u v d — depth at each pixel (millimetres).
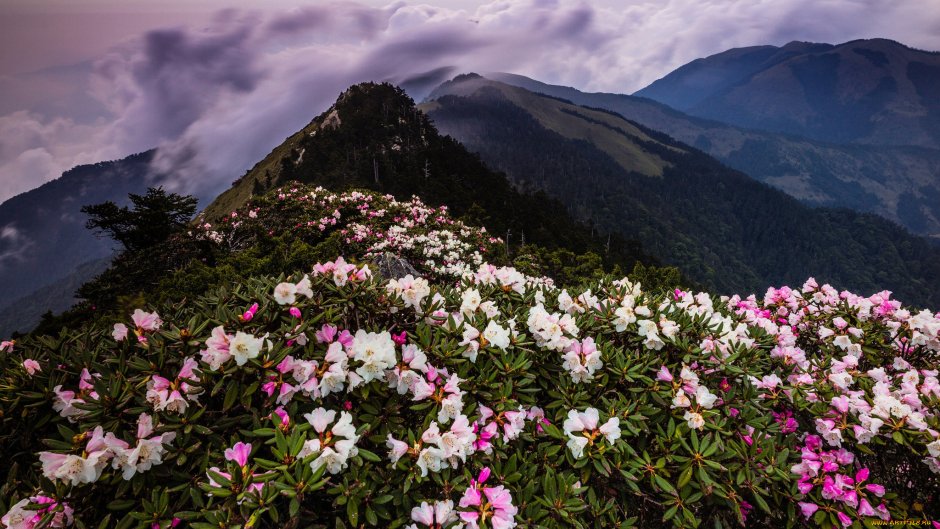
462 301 4016
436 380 2990
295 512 2215
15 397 2816
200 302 3504
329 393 2914
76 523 2268
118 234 30875
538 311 3498
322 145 92250
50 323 19500
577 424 2977
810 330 5371
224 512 2191
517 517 2648
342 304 3299
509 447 3158
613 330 3873
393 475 2658
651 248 179000
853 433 3328
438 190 74625
